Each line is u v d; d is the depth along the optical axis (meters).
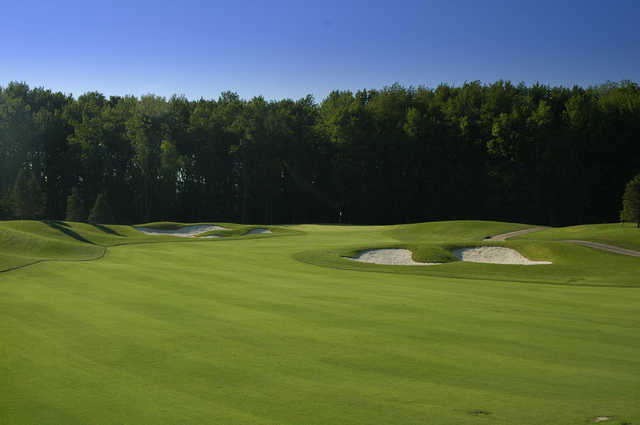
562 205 68.56
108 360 8.70
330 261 24.69
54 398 6.95
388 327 11.17
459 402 6.83
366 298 14.95
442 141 74.75
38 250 25.94
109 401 6.84
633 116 64.56
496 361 8.72
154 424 6.10
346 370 8.20
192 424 6.10
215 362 8.60
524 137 67.12
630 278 20.02
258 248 31.55
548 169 66.94
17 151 74.69
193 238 39.34
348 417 6.31
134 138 74.94
